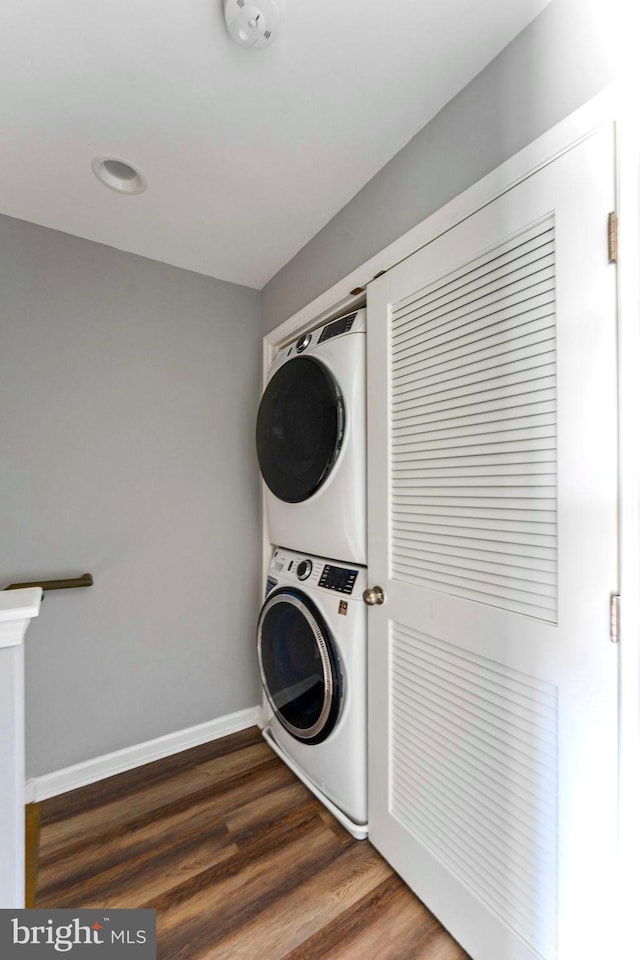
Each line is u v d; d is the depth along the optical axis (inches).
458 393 38.6
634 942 26.4
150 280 69.9
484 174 37.0
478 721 36.5
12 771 28.6
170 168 50.1
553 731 30.6
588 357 28.5
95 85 39.4
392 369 46.8
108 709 65.5
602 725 27.9
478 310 36.7
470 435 37.4
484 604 36.0
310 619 55.4
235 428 78.7
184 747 71.9
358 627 50.6
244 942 39.6
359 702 50.9
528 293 32.4
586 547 28.7
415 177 44.9
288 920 41.6
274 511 69.5
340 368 52.9
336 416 51.6
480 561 36.4
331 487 53.8
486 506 35.9
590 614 28.5
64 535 62.2
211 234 63.4
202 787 61.9
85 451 63.8
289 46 35.8
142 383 68.9
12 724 28.6
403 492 45.2
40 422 60.3
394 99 40.8
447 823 39.4
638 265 26.4
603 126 27.9
